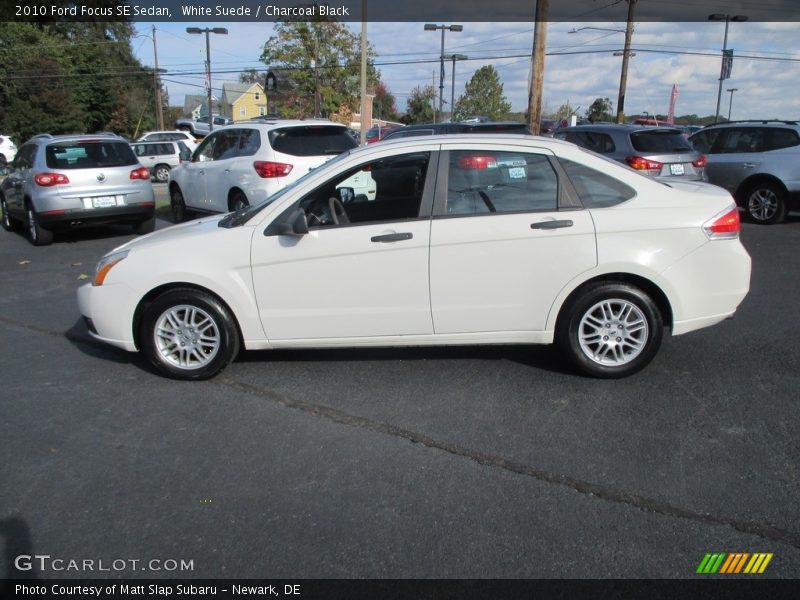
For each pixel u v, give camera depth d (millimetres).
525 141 4738
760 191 11438
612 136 11375
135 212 10992
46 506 3412
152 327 4934
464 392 4664
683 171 11070
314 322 4812
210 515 3303
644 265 4539
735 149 11766
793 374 4891
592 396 4559
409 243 4621
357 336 4828
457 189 4691
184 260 4809
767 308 6633
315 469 3701
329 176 4777
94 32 52719
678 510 3250
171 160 28578
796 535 3051
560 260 4586
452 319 4738
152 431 4203
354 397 4629
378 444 3965
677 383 4758
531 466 3678
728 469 3600
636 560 2906
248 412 4449
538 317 4719
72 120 47031
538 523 3172
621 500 3342
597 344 4762
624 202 4648
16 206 11727
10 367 5387
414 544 3043
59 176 10367
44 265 9484
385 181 4758
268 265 4750
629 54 28641
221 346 4910
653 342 4703
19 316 6887
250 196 9820
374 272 4680
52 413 4496
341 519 3238
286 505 3365
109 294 4930
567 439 3973
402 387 4777
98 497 3482
